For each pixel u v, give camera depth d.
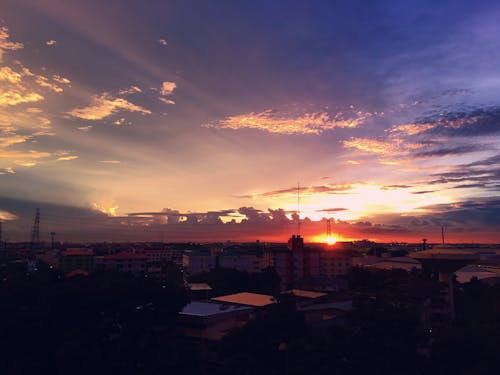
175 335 56.03
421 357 46.38
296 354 44.34
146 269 149.75
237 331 49.41
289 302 56.81
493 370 41.47
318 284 107.25
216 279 103.62
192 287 93.75
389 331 46.72
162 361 48.25
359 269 116.56
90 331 52.22
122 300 55.66
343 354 44.38
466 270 185.00
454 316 86.62
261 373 42.34
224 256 156.38
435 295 82.69
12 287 58.50
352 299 71.00
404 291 84.25
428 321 76.50
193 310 63.88
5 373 48.94
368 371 42.31
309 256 132.25
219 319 60.97
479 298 97.50
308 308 67.19
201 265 154.88
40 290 59.00
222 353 49.16
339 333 46.53
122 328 55.75
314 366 41.88
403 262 179.38
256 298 77.81
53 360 50.31
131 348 50.59
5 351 49.03
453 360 46.00
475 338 47.03
